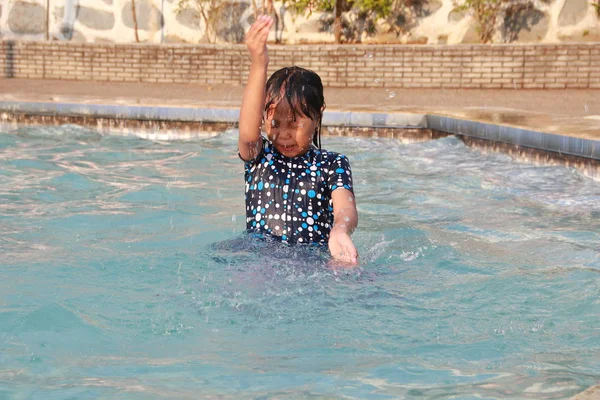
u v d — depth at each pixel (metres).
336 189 2.79
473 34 11.60
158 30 12.53
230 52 11.42
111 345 2.15
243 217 3.94
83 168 5.45
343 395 1.80
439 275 2.85
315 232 2.81
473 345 2.14
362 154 6.35
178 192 4.63
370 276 2.71
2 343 2.18
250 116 2.70
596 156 5.25
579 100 9.01
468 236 3.60
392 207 4.32
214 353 2.08
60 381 1.90
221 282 2.59
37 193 4.54
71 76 11.91
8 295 2.58
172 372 1.96
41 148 6.39
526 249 3.38
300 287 2.51
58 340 2.20
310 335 2.20
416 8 11.70
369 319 2.31
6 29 12.75
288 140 2.77
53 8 12.64
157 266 2.89
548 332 2.26
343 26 11.95
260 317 2.32
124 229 3.65
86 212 4.03
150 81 11.70
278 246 2.76
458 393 1.81
